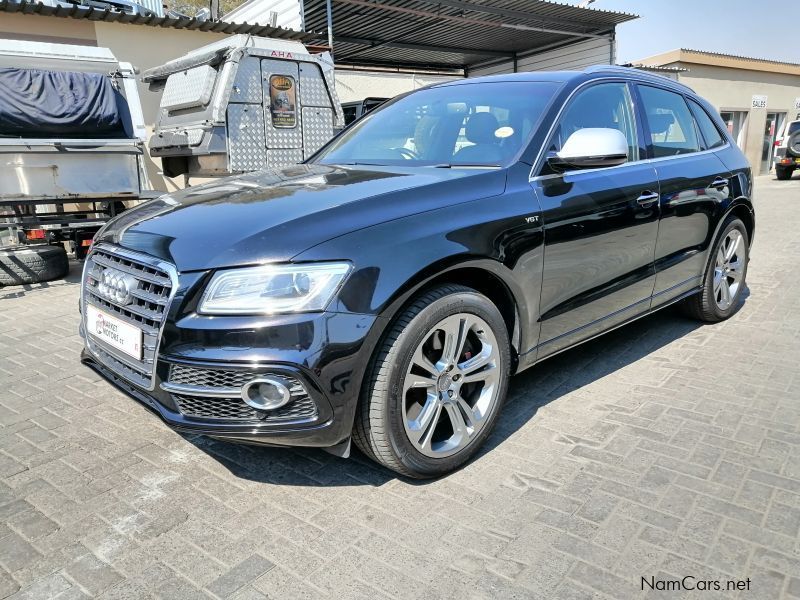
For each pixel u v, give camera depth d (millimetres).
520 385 3643
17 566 2172
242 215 2512
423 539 2283
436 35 15805
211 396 2262
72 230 7094
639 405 3352
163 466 2828
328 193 2676
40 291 6359
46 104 6555
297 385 2242
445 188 2717
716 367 3873
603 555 2180
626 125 3738
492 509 2453
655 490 2557
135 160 7262
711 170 4293
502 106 3422
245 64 7453
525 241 2834
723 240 4512
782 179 20172
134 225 2723
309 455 2906
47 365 4141
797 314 4965
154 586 2070
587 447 2914
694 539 2254
